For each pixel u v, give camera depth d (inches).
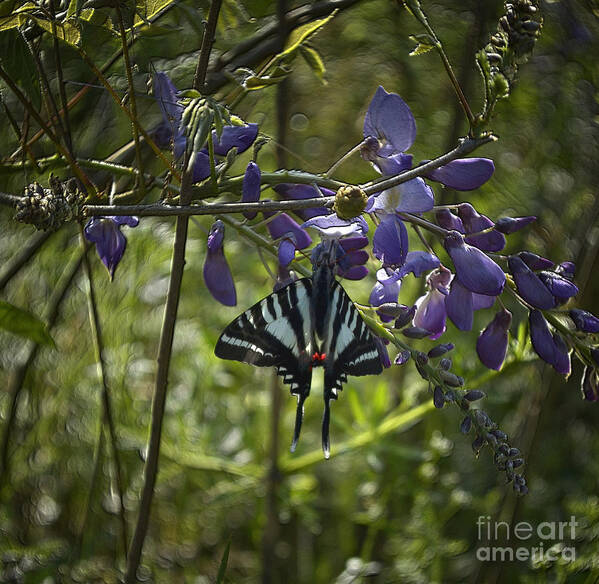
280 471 33.9
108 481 36.8
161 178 23.5
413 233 38.0
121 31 22.1
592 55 36.1
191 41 26.5
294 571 37.2
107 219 22.9
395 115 21.7
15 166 24.2
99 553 35.7
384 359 22.5
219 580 24.2
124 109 22.4
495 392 35.4
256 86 22.7
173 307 22.8
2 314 21.4
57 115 23.5
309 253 22.9
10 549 32.0
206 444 36.1
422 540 34.3
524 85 38.8
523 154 40.6
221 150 22.1
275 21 27.0
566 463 38.8
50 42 24.8
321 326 21.9
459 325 22.3
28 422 36.7
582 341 22.3
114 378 38.1
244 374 39.6
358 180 42.8
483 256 21.9
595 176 39.1
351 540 37.4
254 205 20.8
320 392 36.9
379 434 32.4
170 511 37.5
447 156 20.4
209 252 23.1
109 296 39.3
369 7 37.0
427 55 39.3
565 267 22.5
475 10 33.9
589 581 29.3
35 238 29.5
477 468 38.8
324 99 41.8
